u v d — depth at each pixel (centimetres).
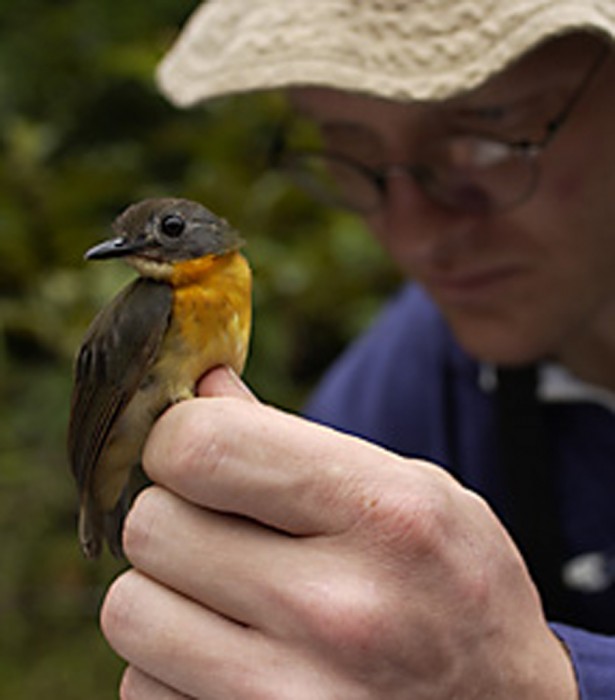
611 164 56
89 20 103
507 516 62
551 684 44
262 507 44
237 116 96
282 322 89
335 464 43
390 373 68
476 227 57
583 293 58
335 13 54
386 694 43
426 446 66
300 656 43
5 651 76
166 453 44
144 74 93
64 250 89
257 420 44
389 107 56
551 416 62
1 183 92
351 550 43
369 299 90
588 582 61
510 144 56
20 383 84
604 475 62
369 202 61
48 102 103
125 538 45
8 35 104
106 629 45
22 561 79
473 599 43
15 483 79
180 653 44
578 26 51
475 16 53
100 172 93
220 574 44
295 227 93
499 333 59
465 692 43
